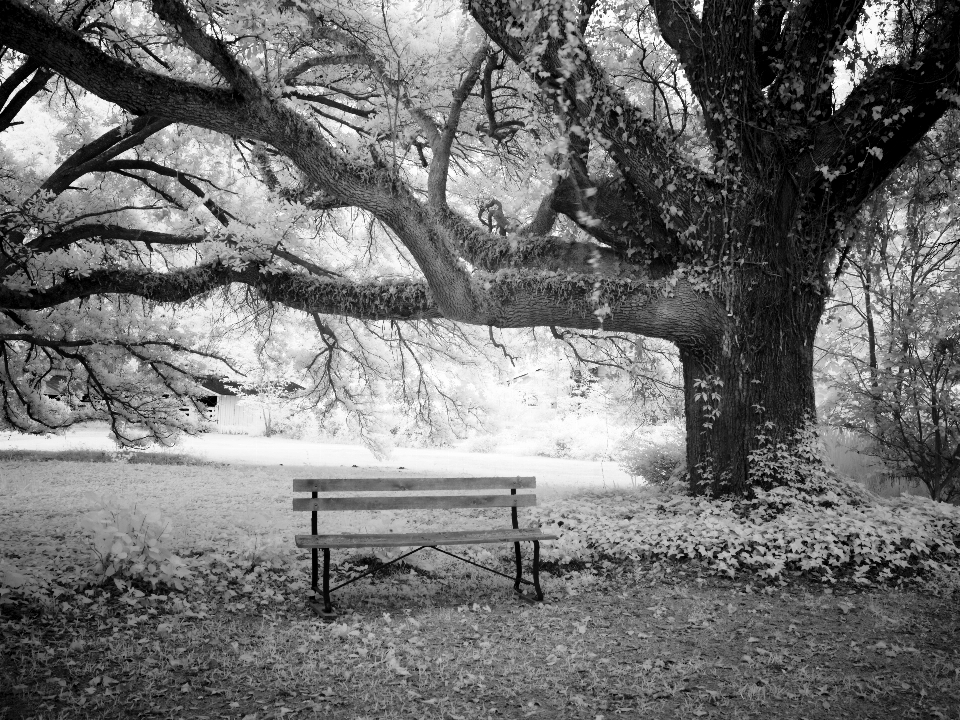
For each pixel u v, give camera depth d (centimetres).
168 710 385
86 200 1395
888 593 677
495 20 933
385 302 1014
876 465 1267
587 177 1007
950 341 1138
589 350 1513
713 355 984
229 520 1006
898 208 1244
